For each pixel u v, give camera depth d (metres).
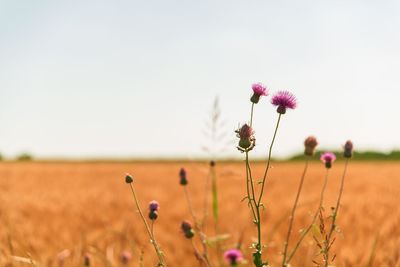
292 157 76.81
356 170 39.41
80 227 9.92
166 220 10.83
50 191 20.27
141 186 24.64
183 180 4.77
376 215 11.01
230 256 3.01
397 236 8.19
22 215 11.82
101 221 10.91
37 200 15.78
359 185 21.64
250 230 8.36
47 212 12.74
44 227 9.66
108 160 95.81
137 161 91.94
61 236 8.62
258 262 3.53
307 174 32.78
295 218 9.95
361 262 6.49
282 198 15.14
